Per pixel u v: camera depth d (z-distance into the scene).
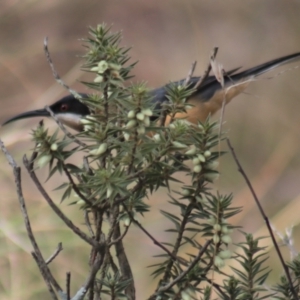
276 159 9.16
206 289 2.77
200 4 11.57
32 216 6.16
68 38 10.73
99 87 2.67
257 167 9.44
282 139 9.52
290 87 9.96
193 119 5.93
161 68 10.92
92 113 2.82
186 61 11.05
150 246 6.76
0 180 6.64
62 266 5.96
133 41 11.37
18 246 5.96
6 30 10.40
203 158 2.71
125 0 11.58
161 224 6.99
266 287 3.25
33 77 9.91
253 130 9.80
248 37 11.32
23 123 7.39
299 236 7.11
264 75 9.45
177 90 2.94
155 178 2.71
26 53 10.03
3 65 9.72
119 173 2.53
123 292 2.85
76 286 5.91
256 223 8.23
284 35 11.20
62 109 6.11
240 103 9.96
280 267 6.48
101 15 11.49
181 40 11.36
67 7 11.11
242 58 11.19
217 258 2.71
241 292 2.89
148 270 6.63
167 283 2.82
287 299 2.92
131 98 2.58
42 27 10.73
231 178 8.86
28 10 10.64
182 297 2.77
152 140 2.70
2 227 6.03
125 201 2.76
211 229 2.73
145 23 11.52
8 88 9.63
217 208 2.70
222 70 2.99
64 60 10.38
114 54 2.66
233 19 11.45
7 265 5.88
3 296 5.78
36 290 5.80
